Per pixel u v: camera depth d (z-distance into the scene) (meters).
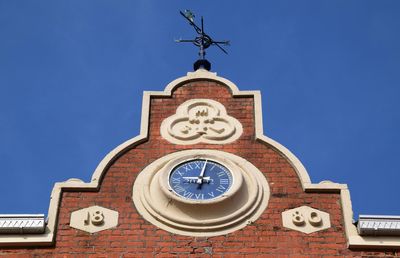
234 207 13.91
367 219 13.71
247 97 15.88
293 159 14.69
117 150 14.84
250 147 15.01
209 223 13.64
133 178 14.49
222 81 16.16
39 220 13.68
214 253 13.29
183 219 13.68
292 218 13.81
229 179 14.40
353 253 13.45
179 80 16.16
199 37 18.11
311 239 13.55
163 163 14.71
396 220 13.70
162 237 13.52
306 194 14.22
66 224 13.77
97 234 13.62
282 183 14.40
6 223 13.61
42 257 13.38
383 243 13.52
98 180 14.36
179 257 13.24
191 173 14.50
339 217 13.91
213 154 14.84
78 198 14.16
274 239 13.51
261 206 14.01
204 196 14.08
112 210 13.96
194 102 15.78
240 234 13.55
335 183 14.34
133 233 13.59
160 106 15.76
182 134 15.21
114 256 13.30
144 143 15.07
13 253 13.45
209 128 15.32
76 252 13.39
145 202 14.02
